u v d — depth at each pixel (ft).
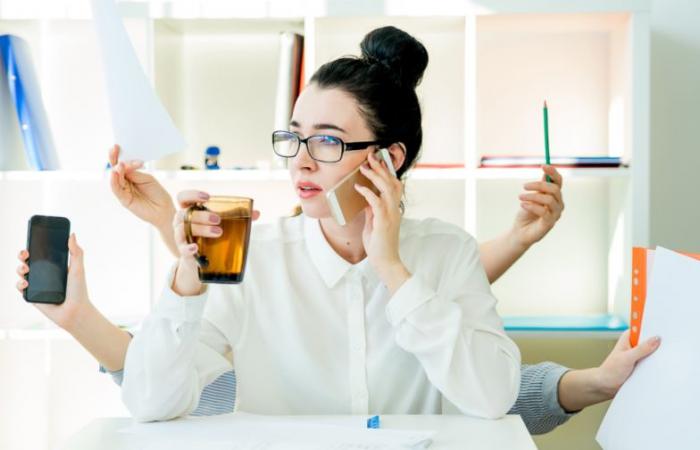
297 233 5.35
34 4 7.86
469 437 4.01
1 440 8.39
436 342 4.46
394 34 5.10
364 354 5.02
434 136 8.43
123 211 8.63
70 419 8.63
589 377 4.99
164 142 5.16
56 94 8.64
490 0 7.37
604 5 7.31
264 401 5.15
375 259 4.61
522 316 8.27
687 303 4.17
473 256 5.23
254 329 5.20
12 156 8.01
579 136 8.36
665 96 8.32
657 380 4.32
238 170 7.48
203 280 4.16
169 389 4.33
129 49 4.95
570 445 8.43
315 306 5.16
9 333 7.63
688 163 8.32
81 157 8.66
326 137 4.69
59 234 4.65
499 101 8.40
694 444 3.83
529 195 6.65
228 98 8.54
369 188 4.77
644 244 7.35
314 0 7.43
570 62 8.33
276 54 8.49
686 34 8.28
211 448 3.76
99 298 8.64
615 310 8.03
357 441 3.82
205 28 8.10
